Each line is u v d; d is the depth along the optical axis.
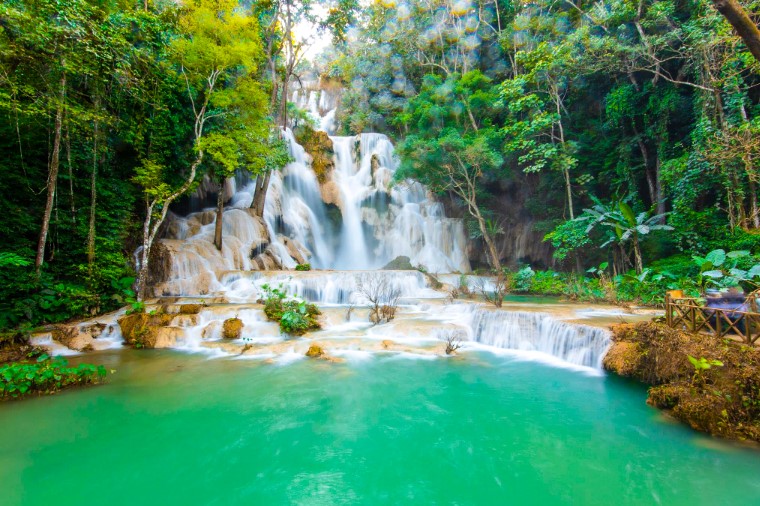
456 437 5.01
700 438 4.73
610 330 7.44
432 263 21.42
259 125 14.55
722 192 14.43
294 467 4.33
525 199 22.25
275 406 5.95
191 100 13.78
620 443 4.78
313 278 13.86
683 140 16.34
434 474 4.20
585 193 19.91
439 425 5.35
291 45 22.11
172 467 4.30
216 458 4.50
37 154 10.89
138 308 10.52
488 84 21.84
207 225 17.11
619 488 3.86
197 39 12.65
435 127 20.75
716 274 8.54
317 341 9.21
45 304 9.43
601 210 15.69
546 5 22.72
